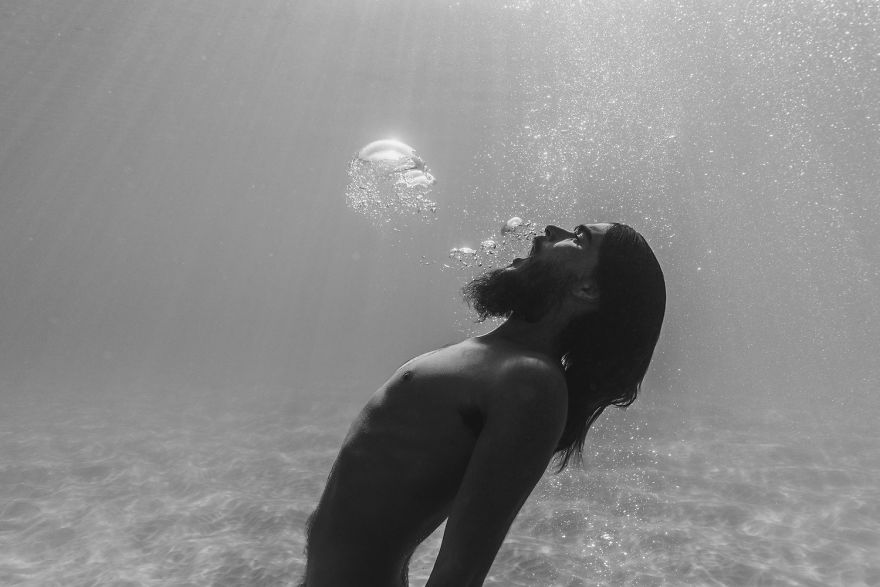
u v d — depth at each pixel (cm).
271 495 689
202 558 520
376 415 104
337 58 1845
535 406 90
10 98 2214
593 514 587
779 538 533
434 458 96
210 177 3712
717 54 1044
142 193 4144
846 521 571
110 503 683
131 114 2453
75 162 3284
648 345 108
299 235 6100
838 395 1454
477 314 117
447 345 111
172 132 2755
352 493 102
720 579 457
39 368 3042
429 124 2517
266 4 1520
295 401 1526
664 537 532
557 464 120
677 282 1675
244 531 580
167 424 1208
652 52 967
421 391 100
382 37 1658
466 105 2181
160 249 6850
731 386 1609
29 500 704
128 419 1285
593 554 500
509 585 447
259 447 948
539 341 106
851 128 1423
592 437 903
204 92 2202
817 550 509
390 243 5978
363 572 100
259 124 2639
